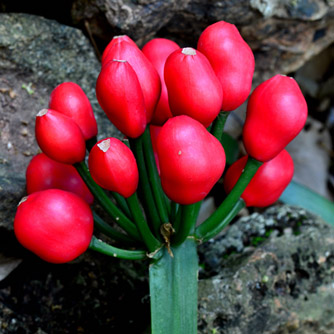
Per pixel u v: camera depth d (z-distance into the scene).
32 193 0.34
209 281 0.38
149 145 0.34
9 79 0.39
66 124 0.33
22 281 0.38
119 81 0.31
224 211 0.34
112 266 0.39
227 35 0.33
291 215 0.41
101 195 0.34
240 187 0.34
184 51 0.32
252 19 0.43
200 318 0.37
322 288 0.39
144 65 0.32
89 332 0.38
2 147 0.38
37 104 0.39
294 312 0.38
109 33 0.41
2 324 0.36
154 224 0.34
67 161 0.33
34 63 0.39
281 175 0.35
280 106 0.32
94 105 0.41
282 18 0.44
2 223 0.37
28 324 0.37
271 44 0.45
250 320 0.38
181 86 0.32
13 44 0.38
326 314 0.39
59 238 0.32
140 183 0.34
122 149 0.31
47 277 0.38
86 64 0.41
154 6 0.40
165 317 0.33
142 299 0.39
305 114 0.32
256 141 0.33
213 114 0.32
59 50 0.40
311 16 0.44
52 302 0.38
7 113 0.39
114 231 0.35
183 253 0.34
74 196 0.33
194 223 0.34
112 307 0.39
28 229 0.32
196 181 0.31
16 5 0.41
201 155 0.31
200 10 0.42
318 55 0.57
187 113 0.32
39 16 0.40
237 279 0.38
